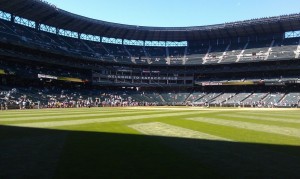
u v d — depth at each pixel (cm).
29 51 8494
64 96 8262
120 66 10788
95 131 1978
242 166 1026
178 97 10325
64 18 9375
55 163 1062
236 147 1373
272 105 7969
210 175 916
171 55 11419
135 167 1007
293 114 4038
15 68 7769
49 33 9794
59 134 1825
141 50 11662
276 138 1652
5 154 1216
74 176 903
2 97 6444
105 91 10081
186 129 2092
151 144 1448
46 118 3150
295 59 8894
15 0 7856
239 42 11150
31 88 8050
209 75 10694
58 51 8881
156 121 2758
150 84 10781
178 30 11006
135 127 2228
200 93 10350
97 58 10056
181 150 1298
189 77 10738
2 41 7350
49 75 8312
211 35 11231
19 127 2233
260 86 9662
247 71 9781
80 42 10575
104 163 1061
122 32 11131
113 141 1543
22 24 9062
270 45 10162
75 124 2472
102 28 10575
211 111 4906
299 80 8600
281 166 1027
